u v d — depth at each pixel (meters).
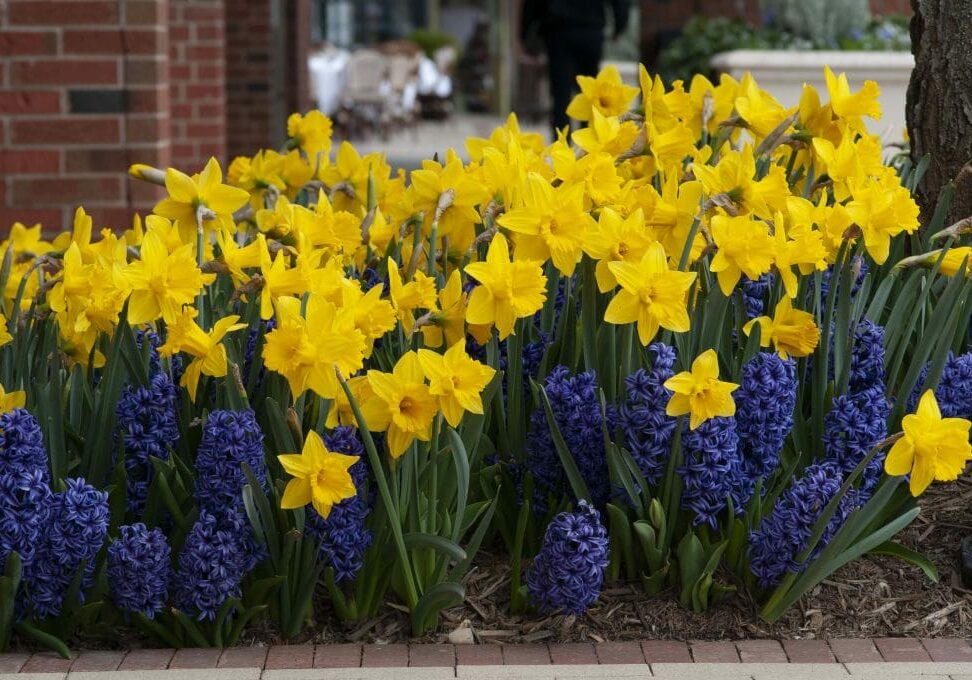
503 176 3.92
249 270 3.96
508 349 3.75
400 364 3.21
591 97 4.81
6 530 3.22
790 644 3.46
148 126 6.70
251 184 4.90
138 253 3.93
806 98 4.14
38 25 6.62
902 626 3.56
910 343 4.21
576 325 3.81
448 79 33.59
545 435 3.63
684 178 4.64
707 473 3.43
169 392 3.45
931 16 4.69
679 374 3.32
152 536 3.27
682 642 3.48
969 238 4.39
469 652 3.41
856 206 3.71
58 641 3.34
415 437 3.30
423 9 42.31
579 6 12.10
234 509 3.30
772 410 3.49
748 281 3.89
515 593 3.59
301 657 3.36
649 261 3.35
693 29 12.24
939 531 3.91
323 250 3.63
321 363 3.11
